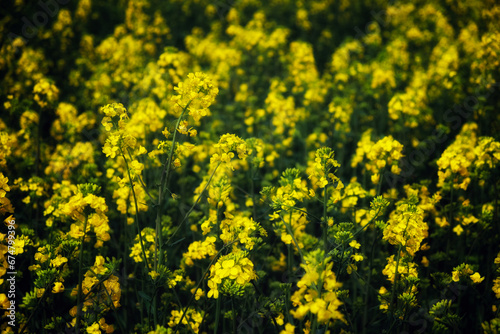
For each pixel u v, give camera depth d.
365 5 13.73
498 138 5.40
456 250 4.25
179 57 5.68
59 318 3.08
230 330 3.53
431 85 7.53
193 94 3.08
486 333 2.82
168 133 3.18
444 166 3.81
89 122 6.11
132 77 6.93
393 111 5.85
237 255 2.66
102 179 4.70
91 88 7.12
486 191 4.95
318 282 2.24
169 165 3.09
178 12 12.20
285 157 6.27
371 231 4.09
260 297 3.18
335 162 3.09
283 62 8.54
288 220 3.39
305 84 7.48
